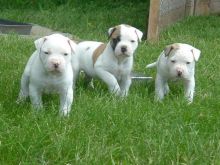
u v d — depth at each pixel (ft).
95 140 6.67
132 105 7.89
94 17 17.60
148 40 13.74
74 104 7.86
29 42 12.20
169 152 6.37
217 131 7.11
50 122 7.04
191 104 8.14
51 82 7.43
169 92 9.08
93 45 9.00
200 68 10.57
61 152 6.31
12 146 6.35
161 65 8.52
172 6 15.53
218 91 9.14
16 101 7.97
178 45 8.41
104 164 6.07
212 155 6.36
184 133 6.88
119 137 6.81
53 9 19.02
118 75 8.70
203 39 13.98
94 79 9.46
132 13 18.42
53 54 7.11
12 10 18.51
